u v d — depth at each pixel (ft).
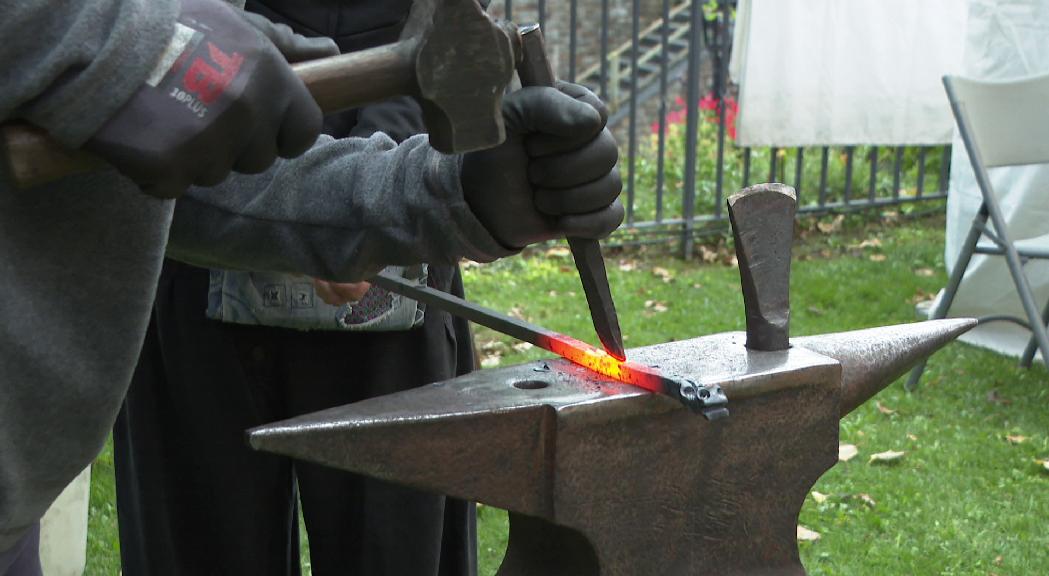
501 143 3.82
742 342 5.24
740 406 4.67
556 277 21.01
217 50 3.08
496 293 19.79
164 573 6.63
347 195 4.70
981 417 14.52
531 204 4.23
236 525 6.52
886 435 13.85
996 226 14.42
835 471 12.92
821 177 24.67
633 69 22.97
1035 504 12.15
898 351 5.39
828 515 11.86
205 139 3.04
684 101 32.63
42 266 3.42
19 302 3.36
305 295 6.07
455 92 3.49
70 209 3.41
